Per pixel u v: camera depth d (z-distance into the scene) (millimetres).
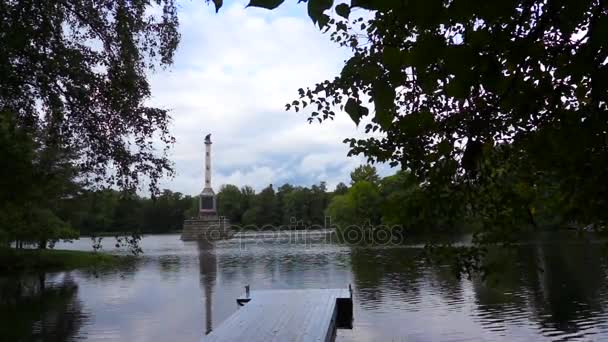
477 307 15914
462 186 3748
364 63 2441
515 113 2895
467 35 1971
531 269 23641
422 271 26203
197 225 99625
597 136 2682
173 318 16656
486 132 3389
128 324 15766
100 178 8703
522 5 2061
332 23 4797
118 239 9445
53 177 9781
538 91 2613
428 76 2328
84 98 7961
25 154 9164
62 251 42531
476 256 3988
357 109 2285
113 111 8445
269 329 11102
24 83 7660
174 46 8656
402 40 3113
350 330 13688
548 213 4016
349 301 15227
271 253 48344
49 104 7980
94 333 14555
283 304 14383
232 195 150125
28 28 7047
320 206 133625
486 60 1917
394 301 17656
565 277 20891
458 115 3352
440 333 12938
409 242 52812
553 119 2834
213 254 49719
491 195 3951
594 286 18406
